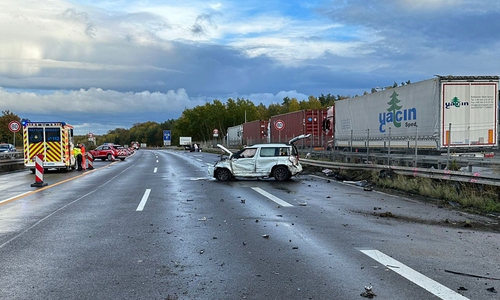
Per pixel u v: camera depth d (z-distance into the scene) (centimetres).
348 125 2506
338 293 495
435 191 1295
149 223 909
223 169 1858
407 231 830
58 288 516
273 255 658
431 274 564
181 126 11412
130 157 5200
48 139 2512
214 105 9450
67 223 912
